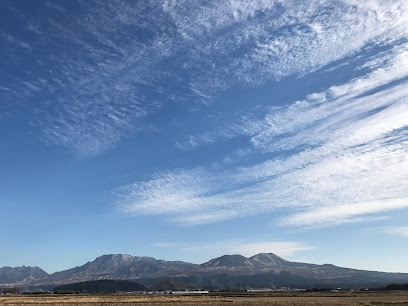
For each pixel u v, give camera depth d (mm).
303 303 105125
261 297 155250
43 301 118938
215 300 123625
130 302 114562
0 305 101500
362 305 96125
